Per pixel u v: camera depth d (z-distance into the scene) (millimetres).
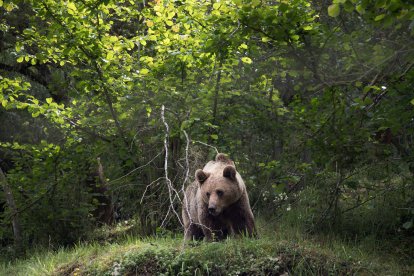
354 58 9977
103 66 13719
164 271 10219
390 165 11969
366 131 10273
